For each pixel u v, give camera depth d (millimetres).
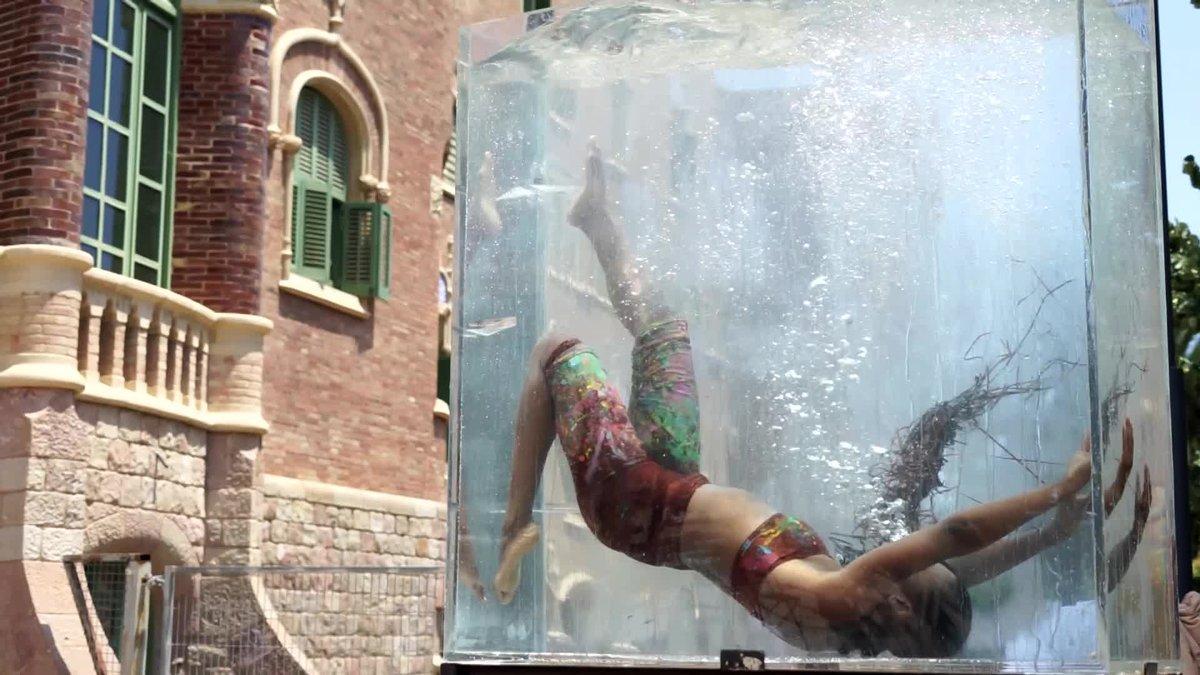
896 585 4547
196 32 13359
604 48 5125
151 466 11953
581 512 4938
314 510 14266
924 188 4695
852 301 4730
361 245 15461
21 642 10203
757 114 4914
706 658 4715
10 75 11086
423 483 16469
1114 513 4578
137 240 12828
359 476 15281
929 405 4598
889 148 4758
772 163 4871
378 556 15344
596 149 5109
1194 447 16922
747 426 4770
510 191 5188
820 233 4789
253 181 13320
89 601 10633
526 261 5121
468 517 5066
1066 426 4441
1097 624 4336
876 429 4641
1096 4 4852
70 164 11039
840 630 4594
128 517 11602
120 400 11367
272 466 13906
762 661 4660
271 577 9828
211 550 12781
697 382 4852
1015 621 4426
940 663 4477
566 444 4969
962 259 4625
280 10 14398
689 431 4836
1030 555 4434
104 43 12383
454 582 5039
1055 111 4602
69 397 10742
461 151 5273
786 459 4715
